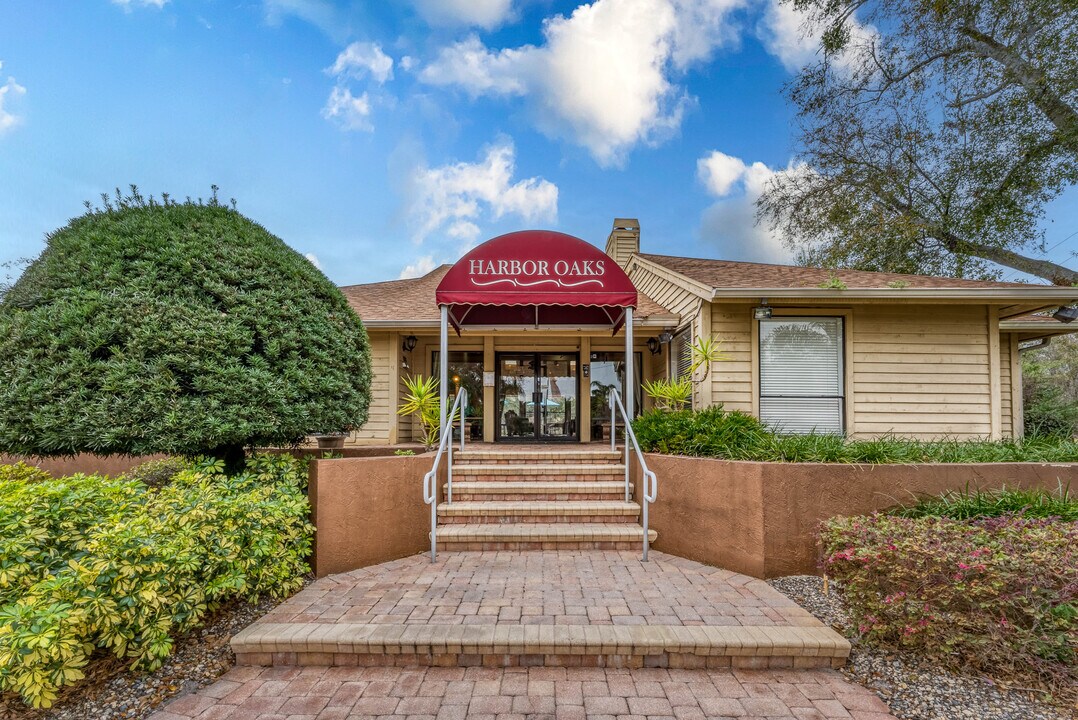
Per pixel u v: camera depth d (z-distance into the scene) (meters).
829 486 4.52
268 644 3.20
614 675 3.10
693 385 7.57
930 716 2.70
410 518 5.13
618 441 10.10
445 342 6.16
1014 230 12.58
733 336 7.43
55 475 7.17
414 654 3.19
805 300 7.13
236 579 3.48
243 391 4.39
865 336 7.45
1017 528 3.56
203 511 3.51
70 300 4.21
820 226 15.16
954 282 7.66
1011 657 2.97
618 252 12.66
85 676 3.02
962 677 3.03
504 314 8.48
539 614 3.59
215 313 4.46
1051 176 11.52
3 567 2.83
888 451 4.98
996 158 12.20
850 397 7.36
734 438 5.47
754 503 4.44
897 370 7.43
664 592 4.03
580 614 3.60
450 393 10.24
